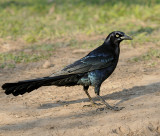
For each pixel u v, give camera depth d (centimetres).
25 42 1819
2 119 909
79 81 940
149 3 2616
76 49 1653
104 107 970
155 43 1675
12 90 882
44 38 1909
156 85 1109
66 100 1049
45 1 3022
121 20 2227
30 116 920
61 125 851
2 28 2055
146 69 1300
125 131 828
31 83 888
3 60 1501
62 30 2034
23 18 2397
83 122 862
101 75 945
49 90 1146
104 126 832
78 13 2473
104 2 2812
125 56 1503
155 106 939
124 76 1236
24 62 1481
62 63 1435
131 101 994
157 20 2184
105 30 2008
